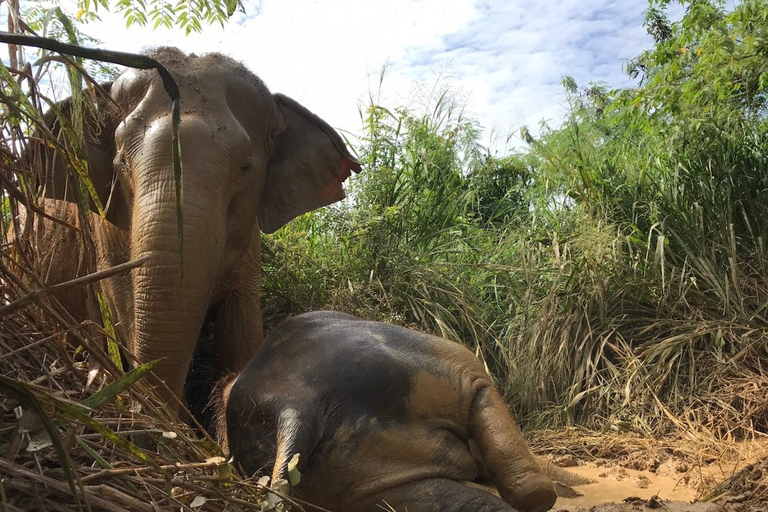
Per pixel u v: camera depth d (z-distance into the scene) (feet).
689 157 23.67
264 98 15.49
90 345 6.94
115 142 13.41
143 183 12.19
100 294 7.80
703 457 14.10
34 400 4.99
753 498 10.76
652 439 15.72
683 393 17.56
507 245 23.97
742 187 23.11
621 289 20.40
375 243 21.88
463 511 8.27
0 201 7.75
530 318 20.27
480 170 28.17
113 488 5.93
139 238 11.73
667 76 24.97
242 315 16.31
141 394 7.55
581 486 12.68
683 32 24.93
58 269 14.06
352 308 19.65
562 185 24.49
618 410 17.42
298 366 9.12
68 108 13.00
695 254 21.54
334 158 17.34
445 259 24.26
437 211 24.94
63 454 5.03
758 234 22.27
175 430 7.29
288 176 16.87
